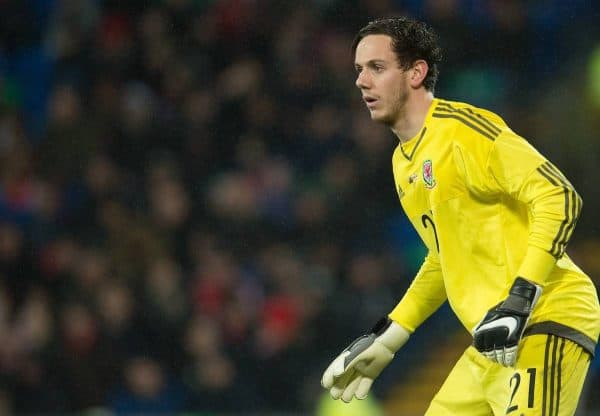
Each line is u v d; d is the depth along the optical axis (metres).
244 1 46.66
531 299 15.09
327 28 46.84
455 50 46.16
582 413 35.34
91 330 37.56
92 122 42.50
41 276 38.97
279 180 42.78
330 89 44.84
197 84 45.09
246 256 40.91
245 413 37.91
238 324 39.12
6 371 37.03
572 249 42.66
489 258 16.05
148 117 43.50
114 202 40.78
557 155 43.59
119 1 46.88
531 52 46.94
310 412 38.38
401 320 18.42
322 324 39.72
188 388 37.69
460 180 15.95
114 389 37.31
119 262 39.28
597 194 42.91
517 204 15.95
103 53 45.22
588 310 16.19
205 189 42.41
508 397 16.33
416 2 47.62
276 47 45.97
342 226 41.88
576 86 46.03
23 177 41.66
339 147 43.38
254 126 44.09
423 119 16.55
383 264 40.94
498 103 45.75
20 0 48.28
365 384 18.55
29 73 47.38
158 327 38.16
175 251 40.31
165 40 45.91
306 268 40.75
